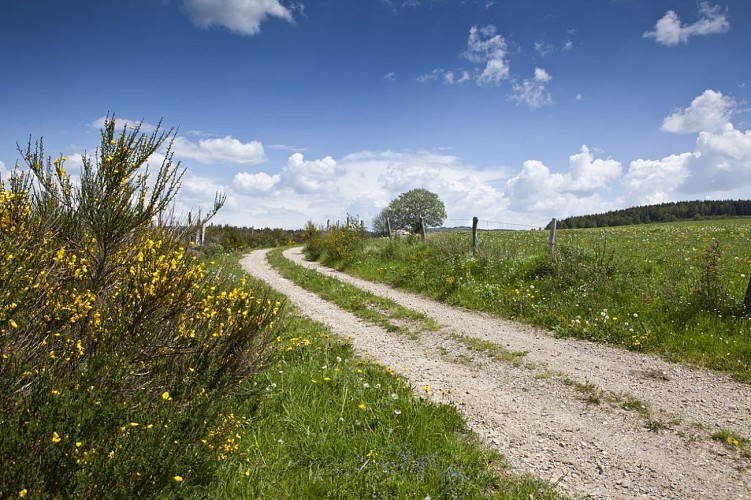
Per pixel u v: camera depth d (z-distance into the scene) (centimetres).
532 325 942
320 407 491
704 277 855
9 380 268
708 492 383
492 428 501
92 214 383
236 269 1861
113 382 298
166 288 377
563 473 413
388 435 439
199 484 324
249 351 464
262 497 343
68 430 252
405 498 350
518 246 1647
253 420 449
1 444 237
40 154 391
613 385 615
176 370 402
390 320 1025
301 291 1479
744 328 730
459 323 977
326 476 375
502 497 364
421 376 664
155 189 416
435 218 6200
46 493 229
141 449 270
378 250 2077
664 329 785
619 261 1180
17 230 334
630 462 431
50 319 323
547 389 614
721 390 586
